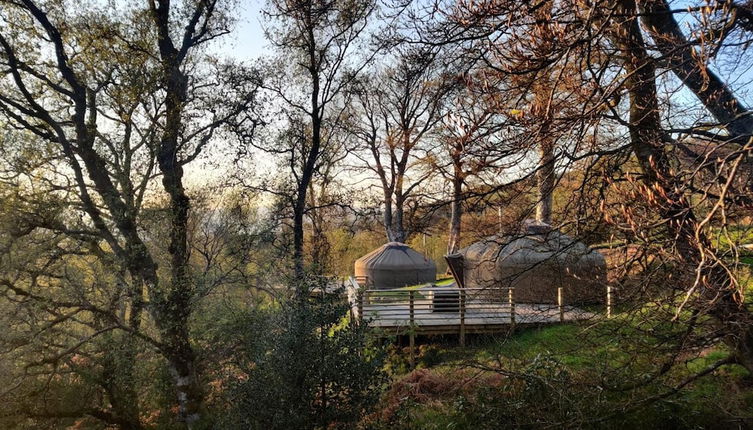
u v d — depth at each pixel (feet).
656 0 19.79
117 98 40.91
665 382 25.80
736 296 13.34
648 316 21.02
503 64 19.71
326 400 22.86
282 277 39.45
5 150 37.65
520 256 48.06
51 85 40.57
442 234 109.91
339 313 23.59
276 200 57.21
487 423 26.14
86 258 39.99
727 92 20.56
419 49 21.53
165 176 43.65
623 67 22.33
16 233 36.14
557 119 18.53
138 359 39.55
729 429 23.70
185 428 40.01
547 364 26.53
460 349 45.96
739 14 14.30
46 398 38.04
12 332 35.86
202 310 39.73
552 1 18.98
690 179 13.98
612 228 18.65
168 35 46.06
